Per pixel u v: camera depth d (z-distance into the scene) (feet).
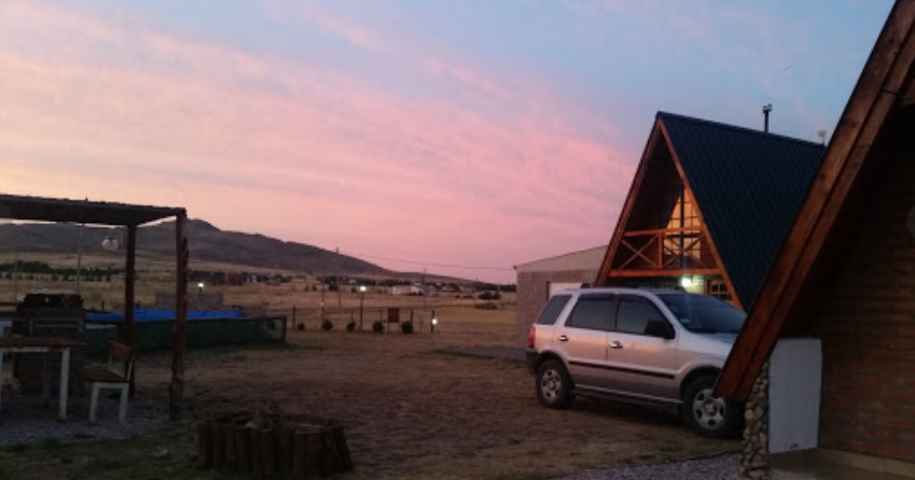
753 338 21.18
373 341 100.07
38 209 43.98
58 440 34.17
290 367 67.10
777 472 21.67
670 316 39.91
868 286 21.98
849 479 21.06
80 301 46.14
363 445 34.50
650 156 63.62
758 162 65.26
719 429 36.17
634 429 38.88
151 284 294.46
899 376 21.30
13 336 43.42
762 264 56.54
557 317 45.65
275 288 382.83
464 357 76.43
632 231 65.67
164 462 30.55
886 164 21.27
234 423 29.94
